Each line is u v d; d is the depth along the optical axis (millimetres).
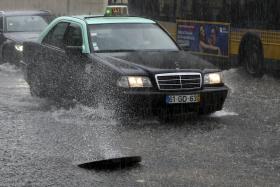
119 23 13156
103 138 10188
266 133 10555
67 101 12922
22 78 17891
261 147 9555
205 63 11930
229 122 11523
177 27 21281
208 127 11078
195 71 11375
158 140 10055
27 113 12406
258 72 18031
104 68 11445
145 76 11133
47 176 8078
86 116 11906
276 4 17062
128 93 10984
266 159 8859
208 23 19875
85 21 13062
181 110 11312
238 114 12336
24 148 9547
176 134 10492
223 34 19312
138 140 10055
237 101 13977
